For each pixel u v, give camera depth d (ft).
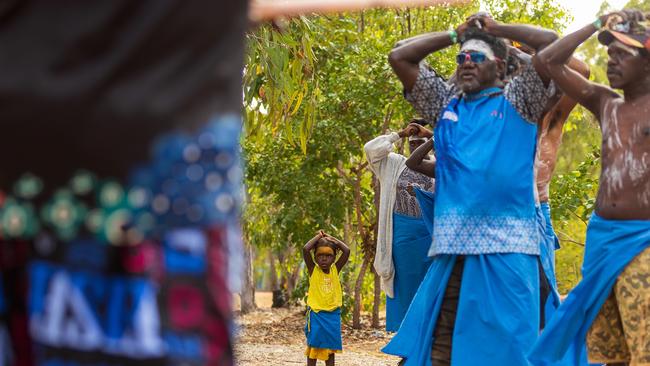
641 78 14.96
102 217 6.02
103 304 6.03
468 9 55.26
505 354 15.76
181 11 6.09
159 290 6.11
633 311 14.60
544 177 20.70
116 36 6.02
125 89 5.98
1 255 6.21
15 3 6.03
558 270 59.88
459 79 16.67
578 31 15.43
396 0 10.93
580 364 15.93
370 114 49.98
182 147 6.09
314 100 32.94
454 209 16.22
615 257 14.82
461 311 16.07
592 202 37.93
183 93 6.08
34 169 6.03
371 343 47.67
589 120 59.26
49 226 6.05
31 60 5.97
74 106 5.91
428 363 16.75
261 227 62.03
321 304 32.91
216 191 6.25
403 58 17.17
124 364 5.98
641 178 14.76
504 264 15.96
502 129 16.30
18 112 5.93
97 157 5.98
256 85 32.09
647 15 15.06
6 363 6.26
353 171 53.31
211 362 6.28
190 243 6.21
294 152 51.78
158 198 6.09
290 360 38.32
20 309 6.26
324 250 33.35
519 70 17.46
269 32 27.58
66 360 6.01
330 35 48.03
